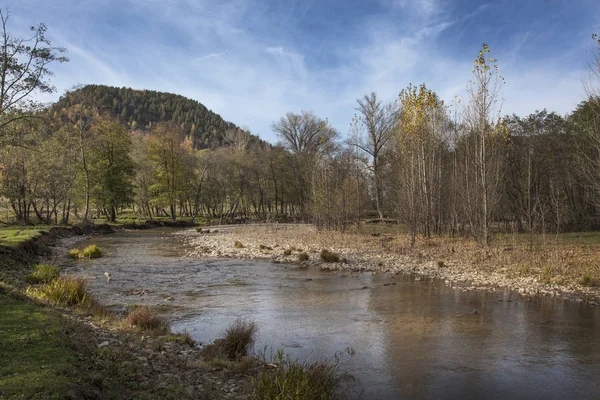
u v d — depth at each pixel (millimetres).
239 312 11023
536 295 12812
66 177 38625
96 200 45531
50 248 23734
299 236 32281
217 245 27922
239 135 81500
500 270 16328
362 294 13203
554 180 31969
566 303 11867
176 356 7332
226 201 68500
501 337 8938
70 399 4391
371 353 7984
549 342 8617
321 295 13086
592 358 7727
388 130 46062
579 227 31562
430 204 29344
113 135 46594
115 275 16375
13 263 16031
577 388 6477
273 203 76000
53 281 11117
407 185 27906
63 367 5180
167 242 30875
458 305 11727
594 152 28453
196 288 14141
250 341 8273
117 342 7430
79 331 7426
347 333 9250
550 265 15852
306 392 5402
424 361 7582
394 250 22969
